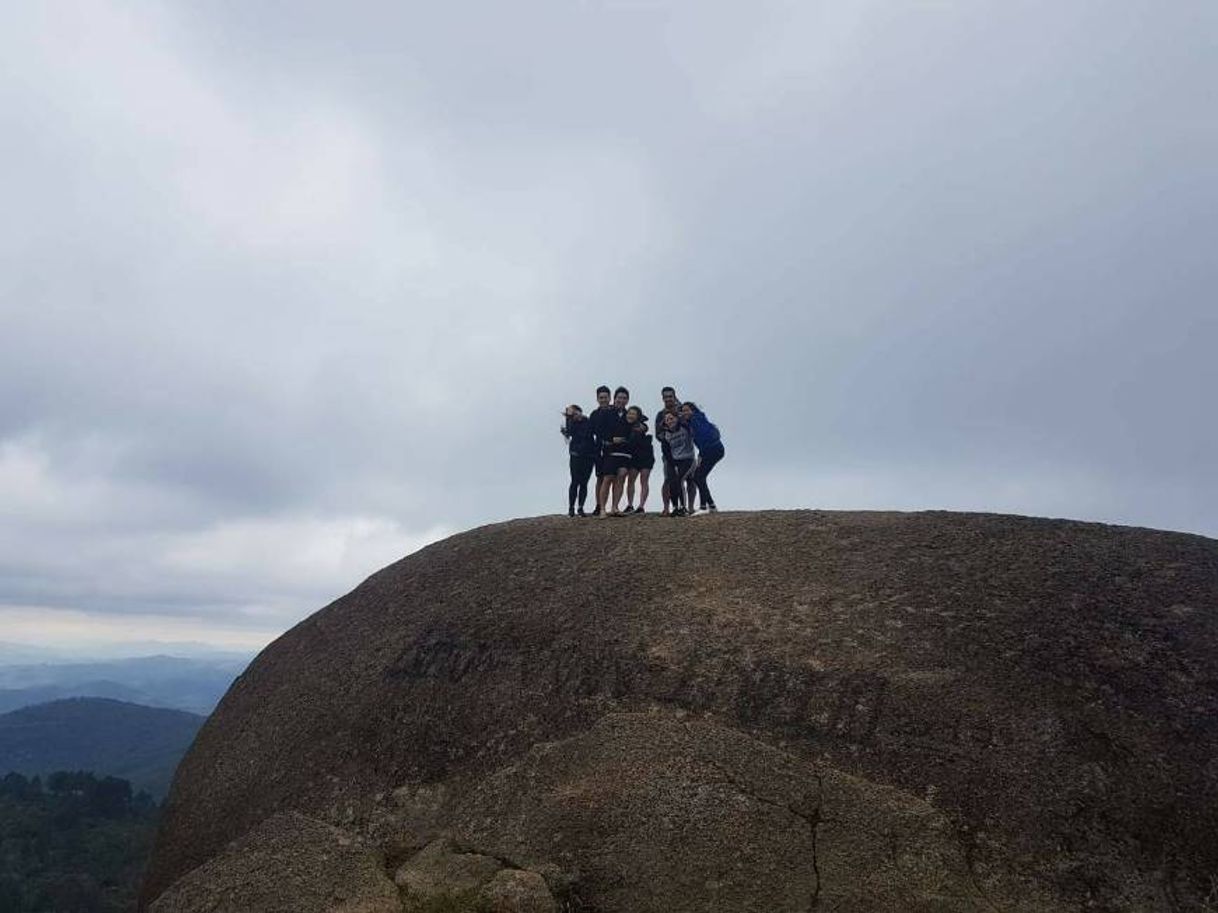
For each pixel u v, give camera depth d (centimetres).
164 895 701
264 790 805
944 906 539
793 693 672
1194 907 521
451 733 755
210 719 997
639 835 596
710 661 717
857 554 836
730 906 554
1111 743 593
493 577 921
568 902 578
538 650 785
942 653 678
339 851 679
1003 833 565
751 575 827
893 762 613
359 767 771
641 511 1197
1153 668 638
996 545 812
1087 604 705
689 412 1210
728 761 628
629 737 665
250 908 644
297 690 903
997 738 609
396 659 851
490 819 664
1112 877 538
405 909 596
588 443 1226
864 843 571
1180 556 764
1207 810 552
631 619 788
